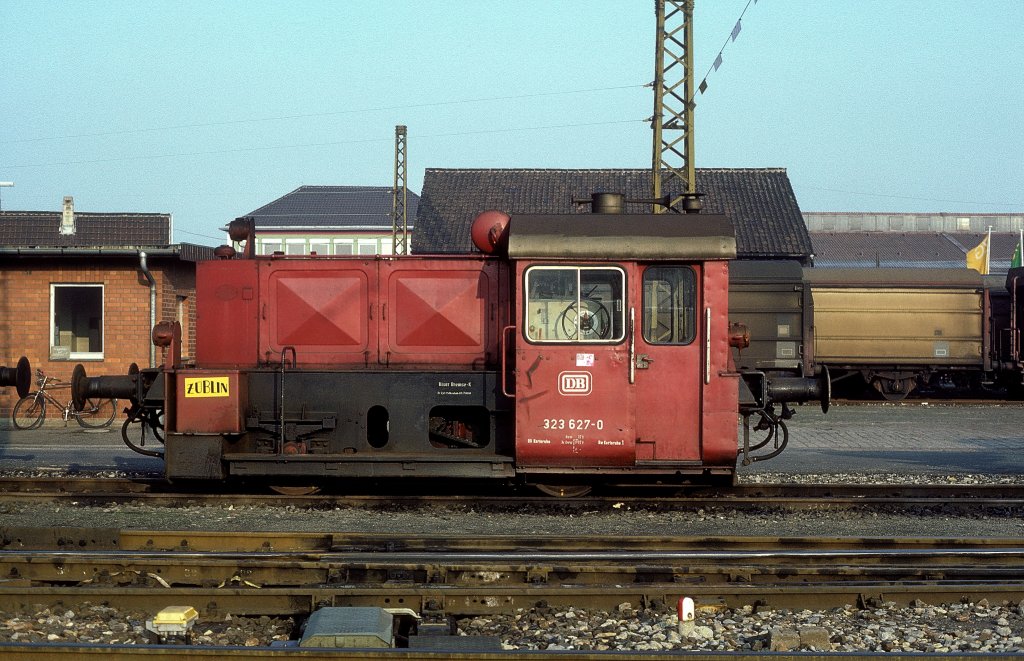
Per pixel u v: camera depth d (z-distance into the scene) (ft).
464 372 40.47
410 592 25.90
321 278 42.50
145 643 23.52
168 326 42.57
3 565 27.96
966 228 283.59
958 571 28.30
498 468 39.65
